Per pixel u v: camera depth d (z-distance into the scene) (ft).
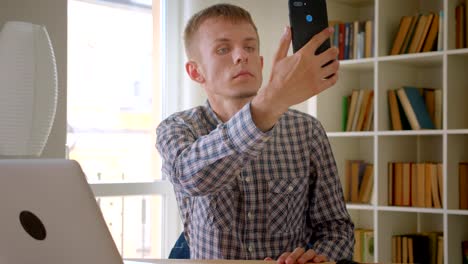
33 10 9.29
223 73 4.88
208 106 5.22
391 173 11.54
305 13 3.88
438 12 12.12
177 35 12.92
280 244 5.06
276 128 5.21
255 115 3.74
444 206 10.63
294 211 5.16
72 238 2.82
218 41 4.90
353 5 13.04
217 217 4.94
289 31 3.88
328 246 5.16
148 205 12.57
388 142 11.63
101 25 11.92
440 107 11.48
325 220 5.38
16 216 2.79
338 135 11.91
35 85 6.95
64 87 9.61
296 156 5.25
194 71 5.37
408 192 11.34
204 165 3.97
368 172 12.06
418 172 11.22
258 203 5.02
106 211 12.06
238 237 4.96
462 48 10.71
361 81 12.94
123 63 12.23
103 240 2.87
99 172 11.87
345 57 12.07
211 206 4.94
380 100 11.48
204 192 4.11
